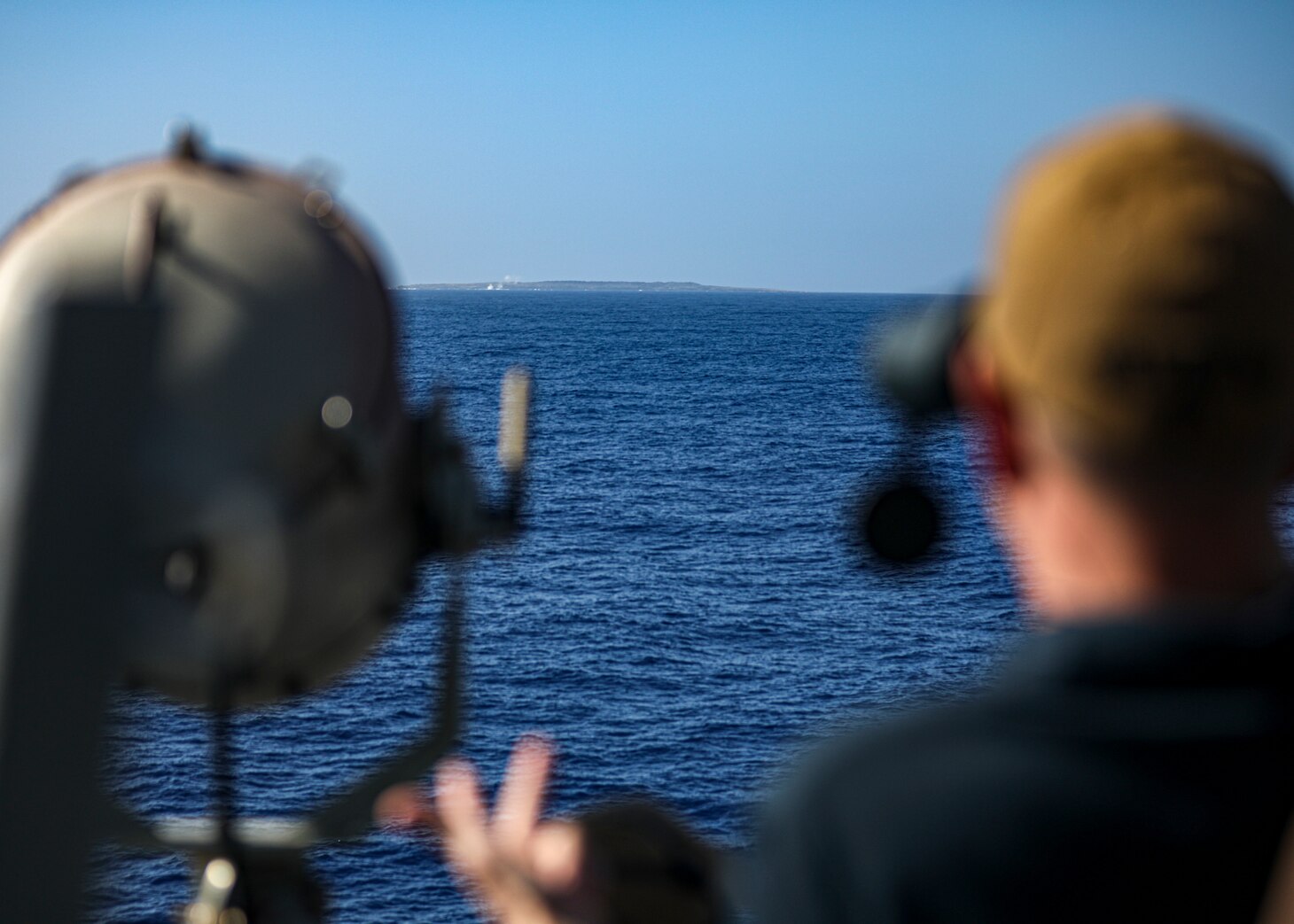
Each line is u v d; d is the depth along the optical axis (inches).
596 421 4773.6
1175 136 66.9
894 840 65.0
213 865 114.7
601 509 3189.0
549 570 2524.6
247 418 103.0
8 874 74.2
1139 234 64.1
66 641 76.9
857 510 82.0
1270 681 65.7
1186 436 64.6
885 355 79.4
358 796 118.0
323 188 118.0
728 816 1451.8
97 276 102.7
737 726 1718.8
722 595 2385.6
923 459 81.6
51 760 75.7
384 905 1143.0
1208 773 64.6
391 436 113.7
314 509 106.0
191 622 102.6
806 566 2613.2
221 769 111.7
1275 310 64.1
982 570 2527.1
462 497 117.2
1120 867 63.6
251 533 101.8
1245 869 63.7
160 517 100.4
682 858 77.3
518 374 124.0
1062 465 68.5
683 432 4532.5
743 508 3240.7
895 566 81.8
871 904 65.0
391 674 1779.0
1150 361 63.7
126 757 80.0
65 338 81.7
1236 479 66.3
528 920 75.1
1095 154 67.5
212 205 108.8
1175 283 63.4
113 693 78.4
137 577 100.8
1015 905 63.7
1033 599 73.2
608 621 2188.7
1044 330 66.0
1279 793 64.0
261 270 107.1
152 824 114.4
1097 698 66.2
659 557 2679.6
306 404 105.5
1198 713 64.9
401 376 119.0
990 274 71.1
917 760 66.7
